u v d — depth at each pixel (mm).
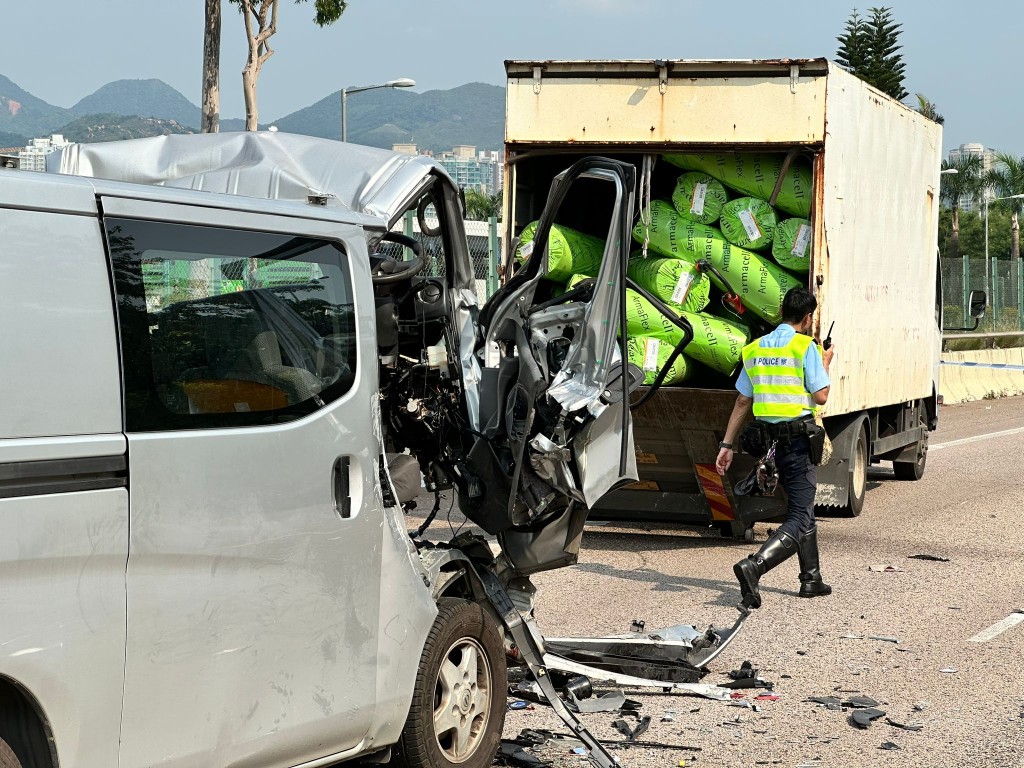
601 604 8086
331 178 5020
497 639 4977
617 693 6047
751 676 6359
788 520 8188
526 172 10695
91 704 3234
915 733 5594
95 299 3332
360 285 4293
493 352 5367
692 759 5191
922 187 13016
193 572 3531
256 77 16453
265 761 3807
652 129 9898
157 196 3572
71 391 3229
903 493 13469
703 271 9805
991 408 25484
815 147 9594
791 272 10062
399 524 4406
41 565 3111
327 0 16484
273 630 3793
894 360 12219
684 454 10180
